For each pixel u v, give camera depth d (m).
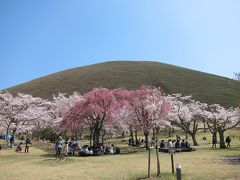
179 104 59.25
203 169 24.72
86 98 47.25
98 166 28.53
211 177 20.94
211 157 33.91
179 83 139.50
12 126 56.25
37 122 70.06
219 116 49.69
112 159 34.16
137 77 143.38
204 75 157.12
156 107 28.55
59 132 55.38
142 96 41.16
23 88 143.38
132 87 131.50
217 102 122.19
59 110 61.47
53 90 132.00
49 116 66.06
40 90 134.50
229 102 122.50
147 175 22.39
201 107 61.44
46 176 23.59
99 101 46.91
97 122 47.22
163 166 27.38
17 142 63.44
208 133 85.00
